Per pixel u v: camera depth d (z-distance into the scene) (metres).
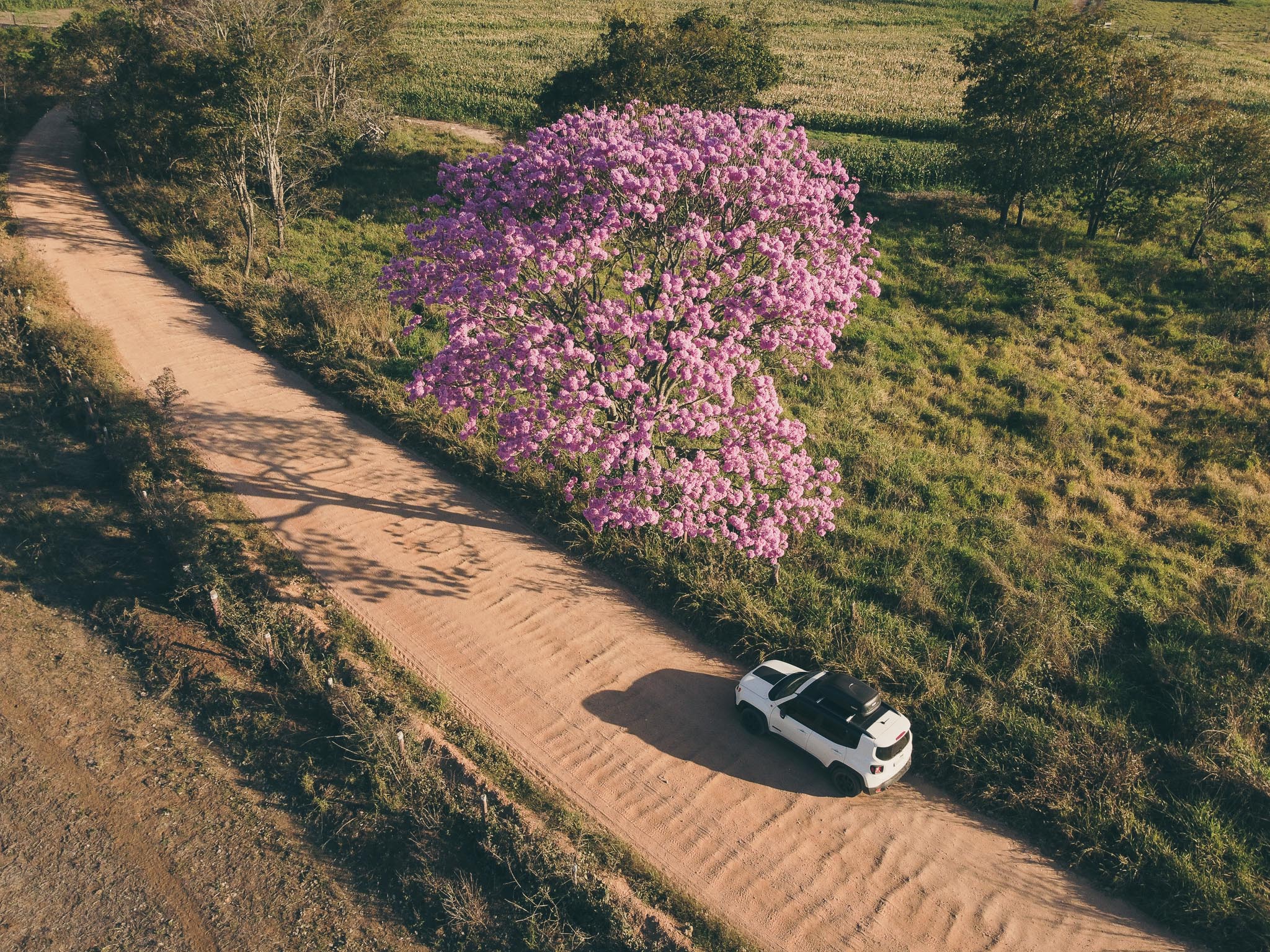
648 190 15.47
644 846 12.62
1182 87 33.66
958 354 27.56
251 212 30.23
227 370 25.23
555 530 19.27
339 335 26.03
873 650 15.66
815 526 18.81
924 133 47.44
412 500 20.19
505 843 12.41
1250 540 19.22
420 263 17.09
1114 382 25.77
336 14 39.03
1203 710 14.48
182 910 11.66
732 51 34.56
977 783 13.66
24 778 13.32
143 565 17.77
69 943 11.18
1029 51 32.84
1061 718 14.59
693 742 14.45
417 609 16.95
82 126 41.31
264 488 20.20
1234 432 23.14
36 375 23.23
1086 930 11.59
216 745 14.23
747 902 11.86
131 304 28.42
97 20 41.72
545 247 15.19
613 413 16.08
